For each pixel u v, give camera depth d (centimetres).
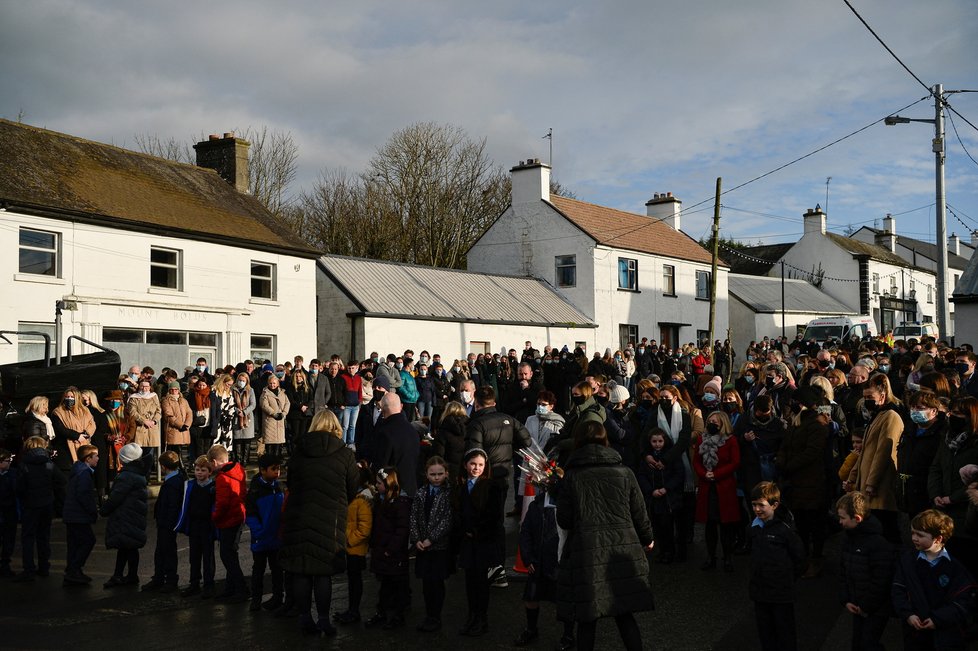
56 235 2208
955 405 695
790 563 622
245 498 847
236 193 3039
